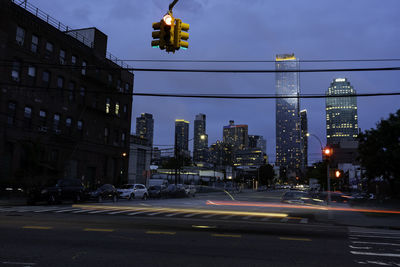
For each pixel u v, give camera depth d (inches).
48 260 289.1
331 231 534.6
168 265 279.9
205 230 497.7
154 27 459.5
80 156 1556.3
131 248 346.9
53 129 1397.6
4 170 1173.7
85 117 1595.7
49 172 1331.2
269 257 319.3
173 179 3267.7
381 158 1696.6
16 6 1223.5
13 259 290.5
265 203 1370.6
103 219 615.8
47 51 1373.0
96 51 1670.8
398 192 2054.6
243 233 476.1
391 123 1672.0
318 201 1142.3
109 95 1774.1
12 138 1202.0
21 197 1154.7
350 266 294.2
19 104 1235.9
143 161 2301.9
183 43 454.9
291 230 526.6
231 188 3321.9
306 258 319.6
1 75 1159.6
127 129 1936.5
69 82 1497.3
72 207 897.5
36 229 462.6
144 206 995.9
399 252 363.3
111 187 1217.4
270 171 5605.3
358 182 3213.6
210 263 289.7
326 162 979.3
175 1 445.7
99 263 282.2
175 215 737.6
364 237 476.4
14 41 1214.3
